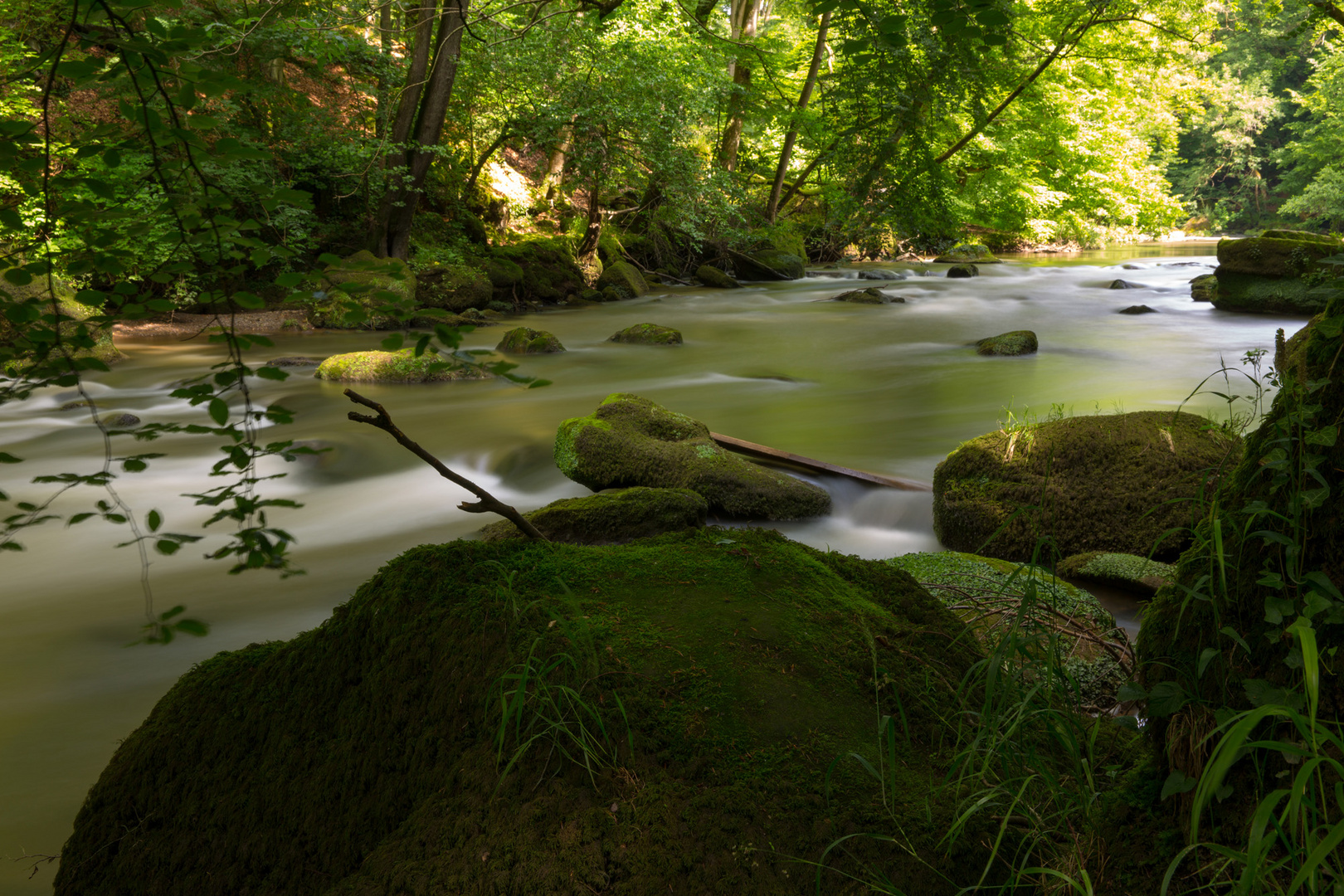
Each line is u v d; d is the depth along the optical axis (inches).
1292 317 655.8
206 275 74.6
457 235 841.5
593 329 673.6
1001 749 76.7
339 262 72.2
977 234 1433.3
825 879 69.6
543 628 85.8
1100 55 852.6
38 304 71.9
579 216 1039.6
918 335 617.6
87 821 92.3
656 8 777.6
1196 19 787.4
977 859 71.7
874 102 270.1
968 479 223.0
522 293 820.6
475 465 310.0
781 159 1011.3
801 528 247.6
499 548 98.3
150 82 65.4
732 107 968.9
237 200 71.6
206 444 336.5
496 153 1039.6
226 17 328.2
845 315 734.5
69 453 328.8
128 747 95.0
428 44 708.7
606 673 82.2
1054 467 211.2
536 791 76.4
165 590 205.5
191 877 87.3
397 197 721.6
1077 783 76.2
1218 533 61.4
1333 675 59.4
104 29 65.3
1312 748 51.8
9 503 267.9
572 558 98.9
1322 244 651.5
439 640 87.6
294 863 85.3
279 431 348.2
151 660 171.6
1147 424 213.2
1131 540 197.8
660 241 1026.7
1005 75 622.8
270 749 90.6
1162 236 1861.5
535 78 762.8
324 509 268.7
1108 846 70.2
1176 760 67.0
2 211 69.1
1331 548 61.8
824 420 368.5
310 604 199.2
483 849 74.3
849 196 296.8
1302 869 49.0
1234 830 62.2
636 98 761.0
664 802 73.5
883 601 102.3
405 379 446.3
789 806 73.4
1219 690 65.2
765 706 80.9
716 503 248.5
